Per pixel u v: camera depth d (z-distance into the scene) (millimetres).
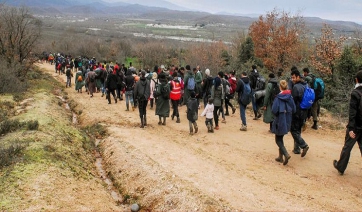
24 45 24500
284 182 7590
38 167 7527
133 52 61188
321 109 16281
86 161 9320
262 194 6957
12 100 16203
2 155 7828
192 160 9070
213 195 6855
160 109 12977
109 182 8484
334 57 20031
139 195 7531
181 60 46844
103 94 20516
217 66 35125
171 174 7863
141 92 12422
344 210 6301
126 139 10852
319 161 8883
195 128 11828
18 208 5867
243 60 36188
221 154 9617
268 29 40000
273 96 11195
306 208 6363
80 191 7086
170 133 11969
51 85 24484
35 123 10422
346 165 7801
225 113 15203
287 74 19375
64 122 12594
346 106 15797
